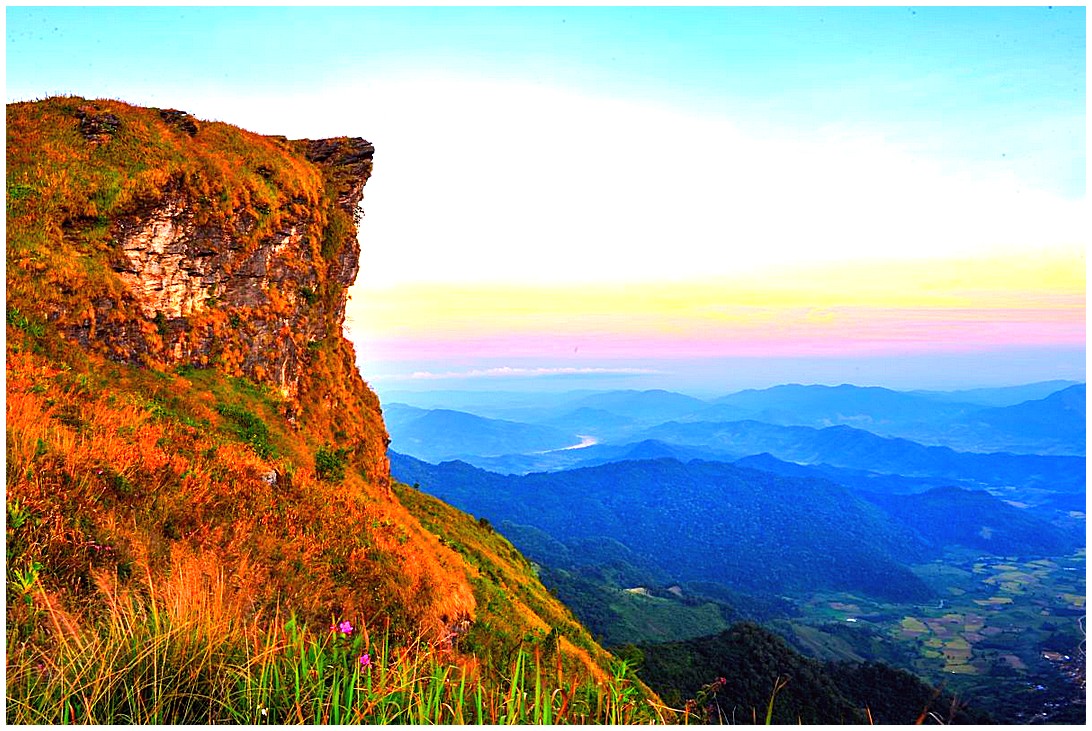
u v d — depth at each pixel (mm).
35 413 10828
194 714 4820
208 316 22750
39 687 4734
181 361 21406
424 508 41469
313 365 28844
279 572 10781
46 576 6914
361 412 33844
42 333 16406
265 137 30906
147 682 4832
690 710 5398
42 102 23047
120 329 19250
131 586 7188
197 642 5227
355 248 33500
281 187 27266
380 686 5086
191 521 10461
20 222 18781
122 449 11172
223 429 18125
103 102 24625
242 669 5020
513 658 13078
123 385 16953
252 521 11781
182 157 23625
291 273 27250
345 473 20781
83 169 21031
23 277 17422
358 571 12523
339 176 32969
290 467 17281
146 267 21125
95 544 7824
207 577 8141
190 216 22797
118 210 20797
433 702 5254
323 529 13297
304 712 4926
